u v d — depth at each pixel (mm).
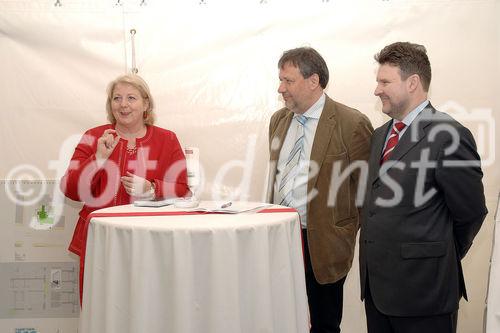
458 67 2525
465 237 1755
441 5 2516
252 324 1585
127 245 1568
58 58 2510
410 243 1682
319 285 2191
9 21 2477
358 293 2582
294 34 2543
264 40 2549
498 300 1843
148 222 1605
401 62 1802
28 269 2525
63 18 2496
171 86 2547
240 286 1573
